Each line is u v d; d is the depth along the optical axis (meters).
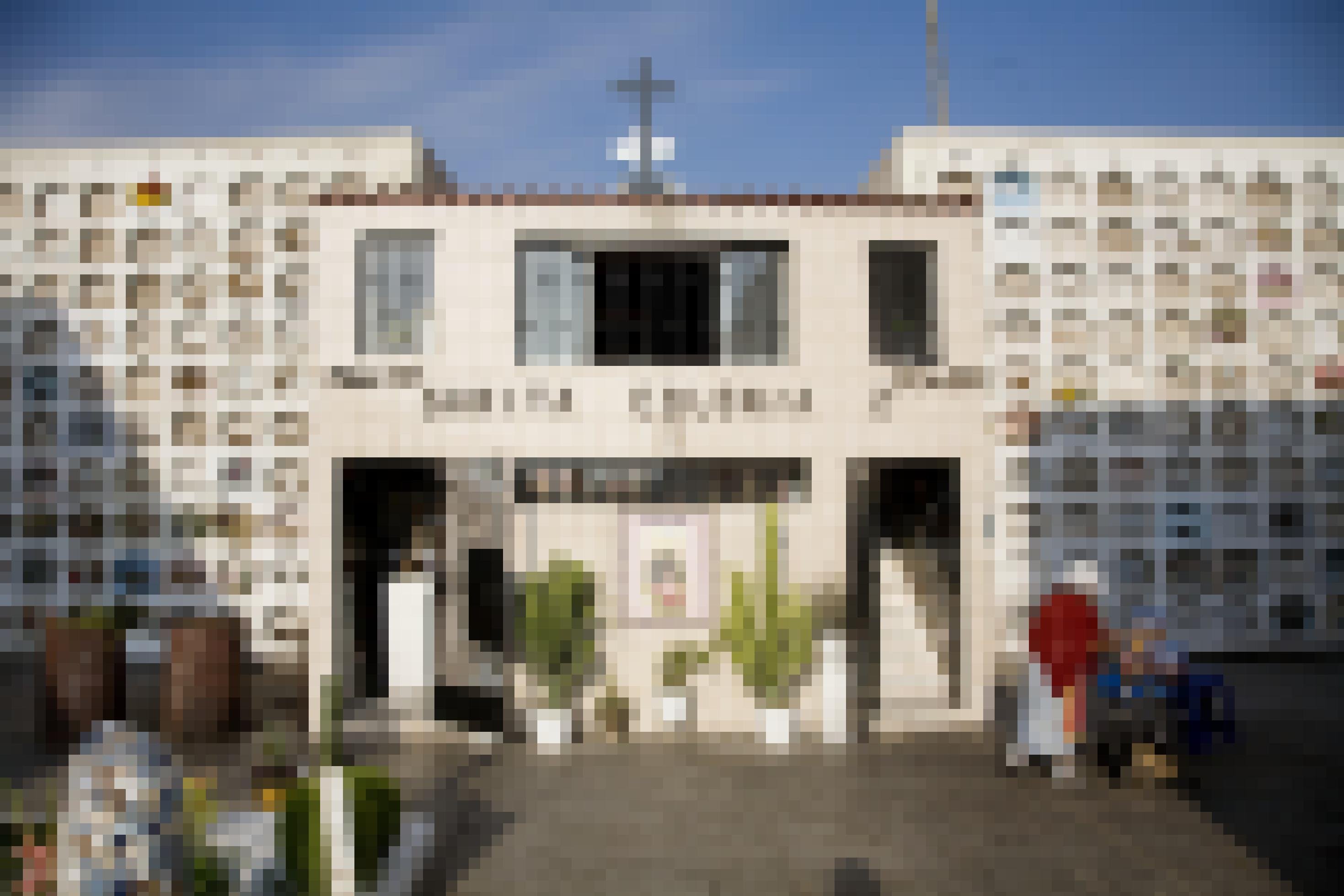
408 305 12.30
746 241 12.35
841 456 12.14
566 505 12.19
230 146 13.48
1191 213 13.93
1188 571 13.75
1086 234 13.84
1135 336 13.84
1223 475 13.81
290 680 12.95
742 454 12.14
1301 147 13.98
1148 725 10.39
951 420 12.15
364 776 7.71
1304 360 13.93
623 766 10.45
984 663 11.93
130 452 13.31
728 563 12.13
